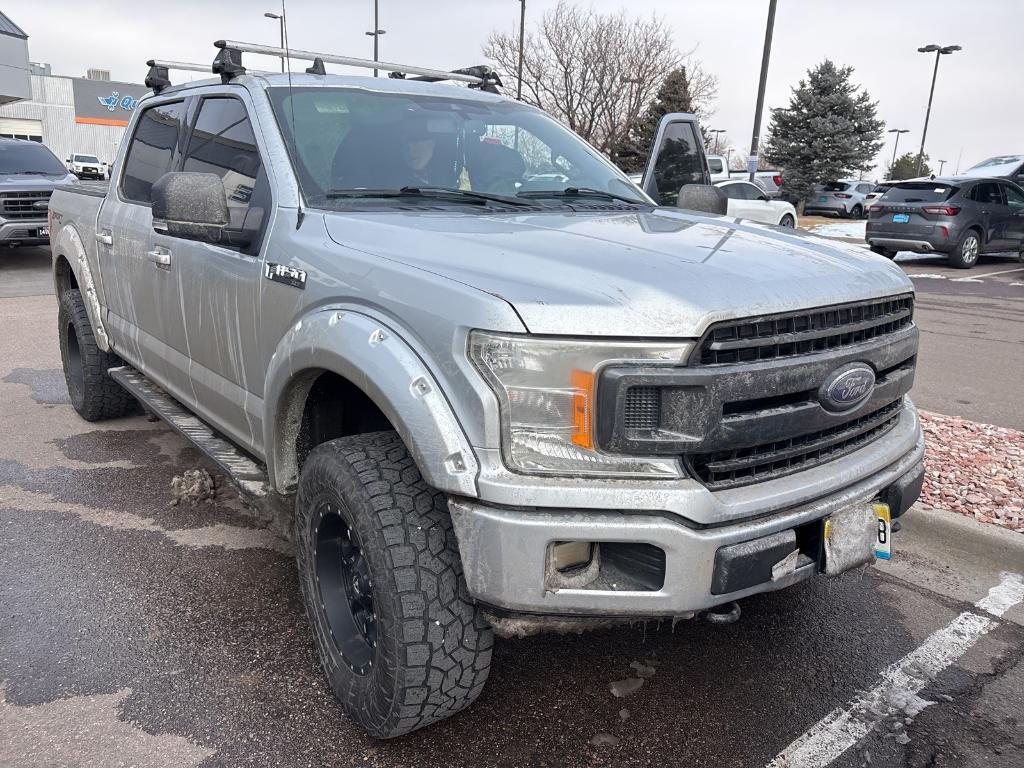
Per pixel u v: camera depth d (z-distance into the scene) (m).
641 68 29.69
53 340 8.13
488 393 2.05
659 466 2.09
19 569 3.52
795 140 41.00
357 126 3.30
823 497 2.37
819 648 3.12
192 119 3.88
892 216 16.00
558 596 2.09
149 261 3.88
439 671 2.25
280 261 2.82
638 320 2.05
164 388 4.12
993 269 15.84
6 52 29.25
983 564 3.83
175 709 2.63
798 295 2.29
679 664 3.00
